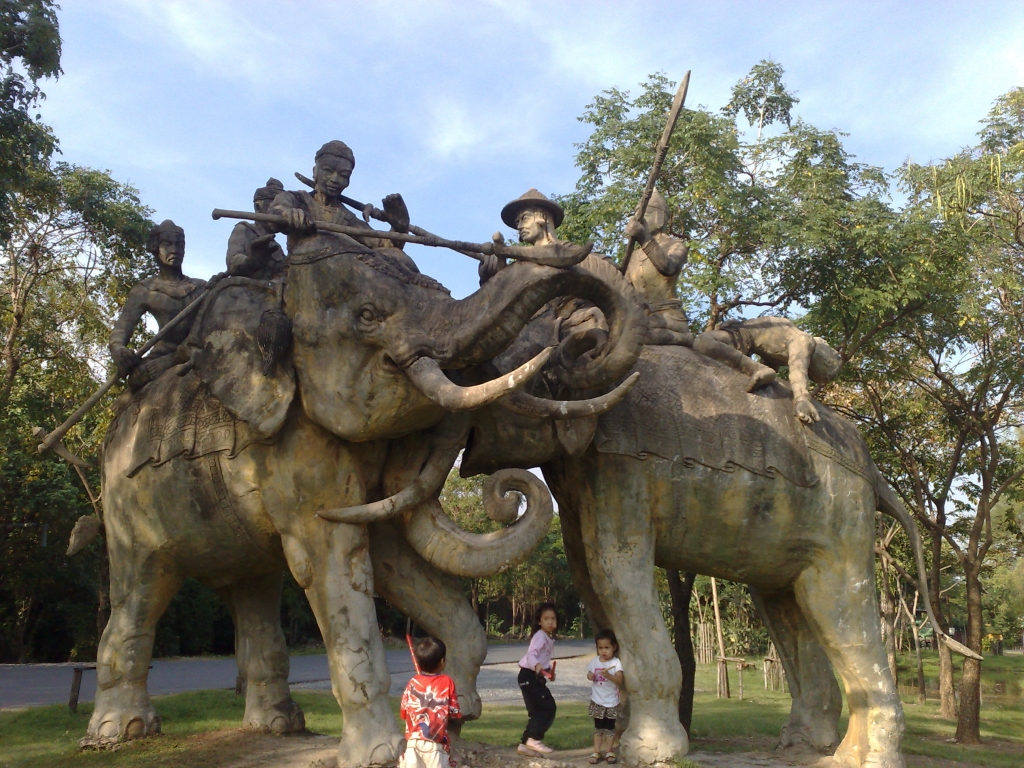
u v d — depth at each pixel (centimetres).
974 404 1363
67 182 1628
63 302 1700
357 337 550
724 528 651
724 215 1095
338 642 576
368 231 564
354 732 563
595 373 565
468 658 623
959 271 1173
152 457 648
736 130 1148
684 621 942
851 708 663
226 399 589
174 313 733
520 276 515
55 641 2633
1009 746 1165
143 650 680
